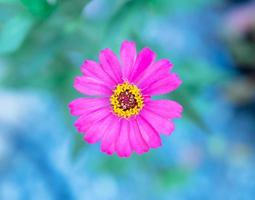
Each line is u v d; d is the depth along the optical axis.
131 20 0.49
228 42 0.70
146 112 0.40
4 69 0.60
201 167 0.69
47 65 0.54
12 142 0.72
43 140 0.71
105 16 0.52
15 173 0.71
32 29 0.47
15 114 0.72
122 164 0.62
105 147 0.40
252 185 0.69
